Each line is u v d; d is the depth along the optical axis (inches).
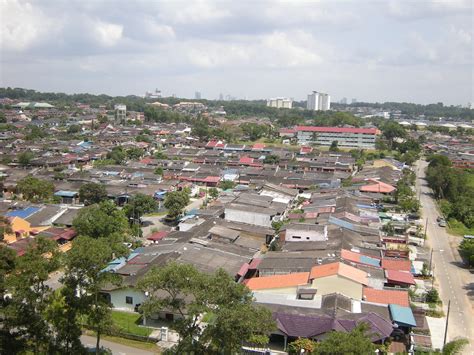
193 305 1556.3
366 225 3597.4
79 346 1715.1
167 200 3878.0
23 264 1635.1
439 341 2079.2
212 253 2753.4
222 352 1557.6
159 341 2039.9
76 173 5098.4
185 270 1581.0
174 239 3080.7
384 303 2224.4
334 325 1923.0
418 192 5467.5
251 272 2765.7
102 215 3038.9
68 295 1678.2
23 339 1654.8
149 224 3799.2
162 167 5821.9
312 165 6446.9
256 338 1776.6
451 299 2544.3
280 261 2667.3
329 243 2992.1
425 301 2487.7
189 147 7805.1
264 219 3545.8
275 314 2017.7
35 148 6633.9
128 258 2679.6
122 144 7485.2
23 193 4133.9
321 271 2345.0
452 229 3961.6
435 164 6387.8
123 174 5251.0
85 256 1628.9
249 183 5300.2
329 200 4252.0
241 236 3267.7
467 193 4918.8
